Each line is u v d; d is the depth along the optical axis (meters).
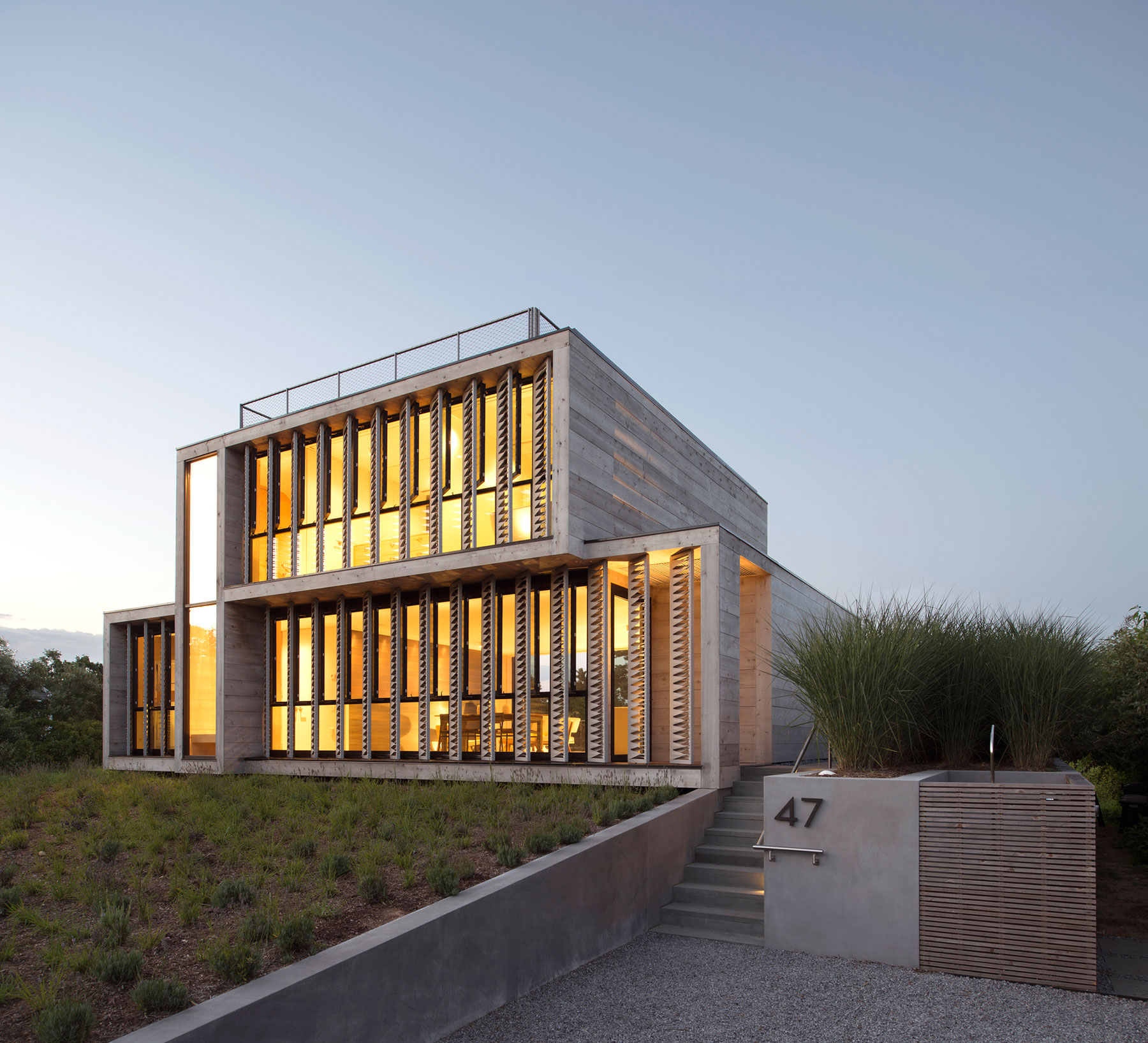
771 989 5.63
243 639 15.10
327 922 5.19
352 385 14.28
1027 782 7.44
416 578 12.55
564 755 11.35
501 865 6.42
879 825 6.37
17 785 12.01
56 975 4.25
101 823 8.84
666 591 13.66
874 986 5.66
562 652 11.62
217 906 5.64
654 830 7.64
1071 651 8.27
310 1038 3.86
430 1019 4.66
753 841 8.60
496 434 12.26
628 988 5.71
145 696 16.81
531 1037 4.76
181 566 15.95
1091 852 5.58
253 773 14.34
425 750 12.68
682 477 14.95
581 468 11.48
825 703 7.53
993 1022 4.93
